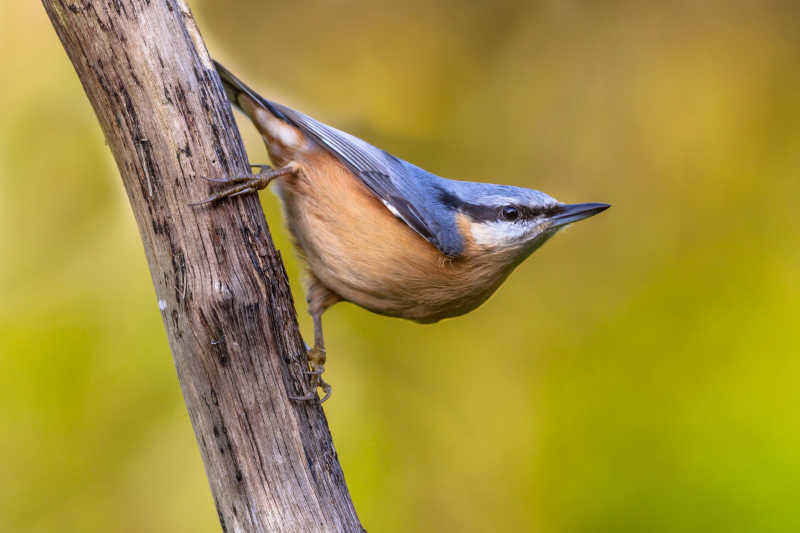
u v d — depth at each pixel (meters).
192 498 9.09
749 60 12.30
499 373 11.06
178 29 5.46
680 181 12.06
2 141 9.49
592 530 9.94
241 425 5.40
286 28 11.96
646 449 10.23
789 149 11.99
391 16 12.31
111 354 9.32
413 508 10.03
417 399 10.75
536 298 11.59
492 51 12.48
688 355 10.77
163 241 5.41
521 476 10.41
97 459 9.08
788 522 9.33
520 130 12.30
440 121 12.30
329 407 10.37
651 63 12.44
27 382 9.12
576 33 12.59
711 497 9.66
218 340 5.34
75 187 9.62
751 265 11.37
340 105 12.02
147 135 5.36
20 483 8.88
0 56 9.54
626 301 11.46
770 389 10.20
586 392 10.76
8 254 9.36
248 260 5.50
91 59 5.28
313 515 5.47
